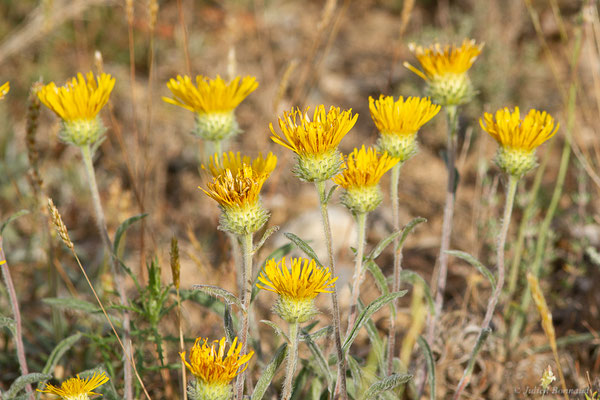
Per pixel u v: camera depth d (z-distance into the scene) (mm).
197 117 2834
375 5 8727
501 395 3455
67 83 2637
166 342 3438
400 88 6520
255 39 7734
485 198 4410
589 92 6156
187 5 7973
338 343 2295
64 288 4254
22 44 6375
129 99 6477
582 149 4875
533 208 4246
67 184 5301
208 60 7258
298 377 3008
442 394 3441
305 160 2115
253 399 2273
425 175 5754
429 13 8188
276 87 6742
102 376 2609
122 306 2787
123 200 3750
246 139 6016
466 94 2891
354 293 2461
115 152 5723
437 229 5070
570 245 4500
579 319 3936
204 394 2004
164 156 5820
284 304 2061
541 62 6797
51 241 3508
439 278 3213
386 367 2877
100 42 7137
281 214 5242
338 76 7258
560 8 7066
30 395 2736
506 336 3611
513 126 2500
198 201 5457
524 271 3953
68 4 6777
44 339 3738
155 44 7152
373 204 2285
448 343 3545
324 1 8930
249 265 2166
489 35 6227
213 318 3863
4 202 5145
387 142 2518
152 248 4547
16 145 5598
